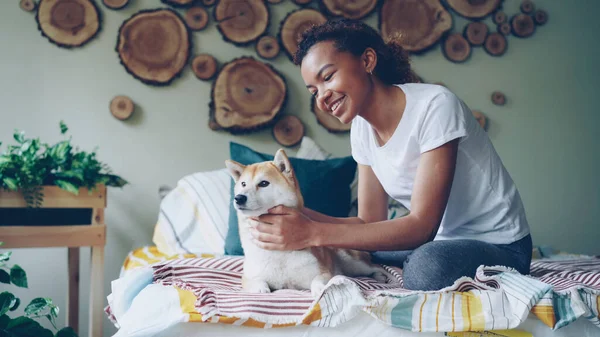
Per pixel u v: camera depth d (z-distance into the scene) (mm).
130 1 2674
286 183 1354
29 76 2537
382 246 1251
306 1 2840
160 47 2674
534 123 3021
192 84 2715
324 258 1372
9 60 2518
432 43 2916
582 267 1732
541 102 3027
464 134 1272
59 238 2076
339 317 1080
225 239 2152
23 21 2539
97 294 2121
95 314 2111
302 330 1090
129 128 2637
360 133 1524
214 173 2451
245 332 1076
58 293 2502
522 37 3021
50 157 2111
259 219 1270
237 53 2770
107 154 2605
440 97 1297
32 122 2531
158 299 1155
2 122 2500
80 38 2592
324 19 2824
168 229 2297
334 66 1282
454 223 1457
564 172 3027
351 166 2285
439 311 1104
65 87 2574
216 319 1053
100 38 2623
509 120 2998
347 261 1502
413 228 1254
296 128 2771
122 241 2604
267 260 1287
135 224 2623
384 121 1367
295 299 1120
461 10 2963
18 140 2207
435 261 1214
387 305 1091
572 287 1160
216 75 2727
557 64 3043
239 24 2764
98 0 2629
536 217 2990
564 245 3004
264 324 1070
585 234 3021
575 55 3053
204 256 2055
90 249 2344
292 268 1286
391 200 2385
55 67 2568
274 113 2744
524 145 3004
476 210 1401
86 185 2107
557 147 3027
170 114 2686
